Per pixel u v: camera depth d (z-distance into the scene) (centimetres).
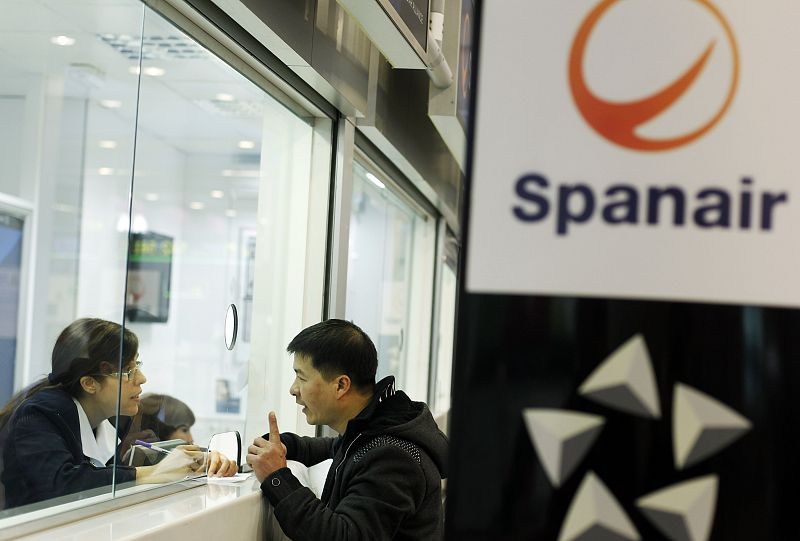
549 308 95
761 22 95
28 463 210
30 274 595
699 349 93
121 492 218
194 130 527
